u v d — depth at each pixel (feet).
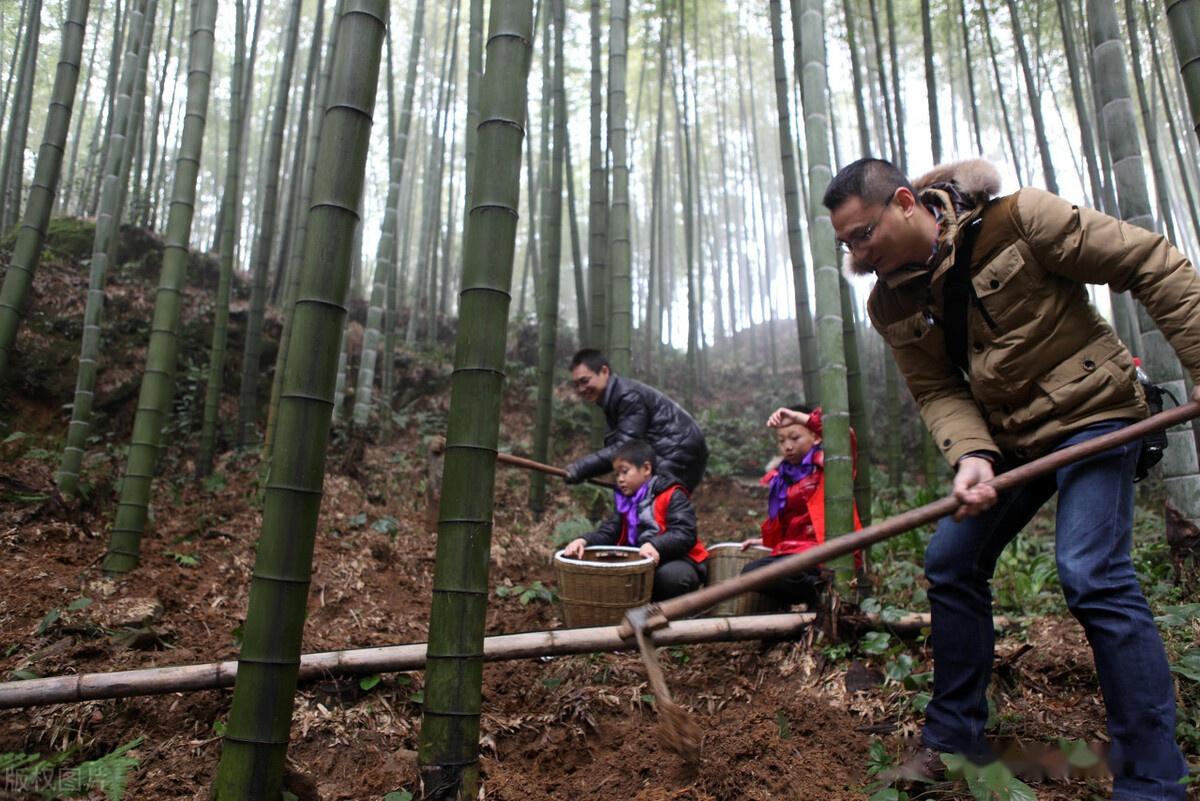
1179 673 8.71
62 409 20.17
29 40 24.72
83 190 28.68
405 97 22.62
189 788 7.93
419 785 7.50
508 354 32.91
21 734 8.57
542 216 31.48
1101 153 23.35
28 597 11.37
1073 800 7.38
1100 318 7.30
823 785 7.89
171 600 12.05
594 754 8.93
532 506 19.89
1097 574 6.89
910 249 7.54
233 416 22.24
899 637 10.49
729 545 13.69
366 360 22.20
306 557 7.14
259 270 21.44
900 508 22.39
